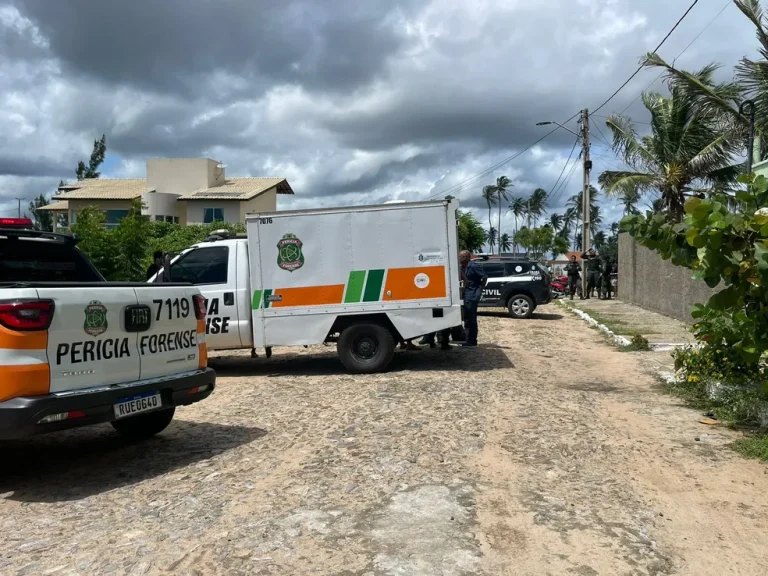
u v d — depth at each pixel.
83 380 5.08
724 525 4.36
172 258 10.65
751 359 6.21
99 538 4.17
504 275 19.42
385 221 10.11
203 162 46.97
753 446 5.90
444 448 6.03
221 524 4.37
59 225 47.84
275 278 10.23
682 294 16.98
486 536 4.17
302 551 3.96
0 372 4.67
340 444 6.21
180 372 6.02
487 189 80.31
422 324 10.11
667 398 8.21
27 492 5.11
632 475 5.32
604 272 25.36
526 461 5.67
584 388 8.96
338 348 10.28
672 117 22.28
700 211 5.48
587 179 26.75
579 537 4.16
